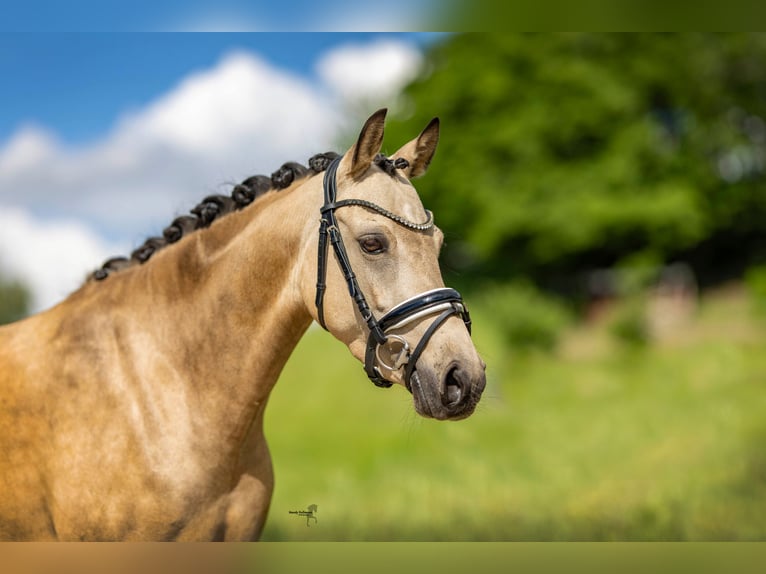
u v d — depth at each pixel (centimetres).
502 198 1744
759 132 1906
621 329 1386
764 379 999
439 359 222
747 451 666
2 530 257
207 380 249
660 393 1014
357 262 235
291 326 254
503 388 1034
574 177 1750
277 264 252
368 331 236
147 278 266
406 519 537
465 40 1817
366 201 237
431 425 852
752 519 482
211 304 254
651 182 1778
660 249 1750
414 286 229
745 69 1839
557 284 1838
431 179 1795
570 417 920
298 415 984
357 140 238
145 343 255
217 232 264
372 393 1016
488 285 1761
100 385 248
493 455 758
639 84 1781
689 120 1853
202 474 244
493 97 1756
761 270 1594
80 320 262
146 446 241
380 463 750
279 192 267
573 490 607
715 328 1422
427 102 1809
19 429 252
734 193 1853
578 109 1744
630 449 742
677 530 456
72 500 242
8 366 259
